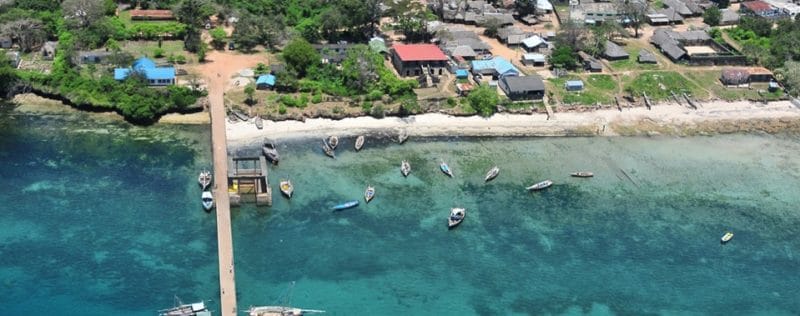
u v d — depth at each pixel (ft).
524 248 579.07
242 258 547.49
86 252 543.39
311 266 545.03
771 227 625.41
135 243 554.87
